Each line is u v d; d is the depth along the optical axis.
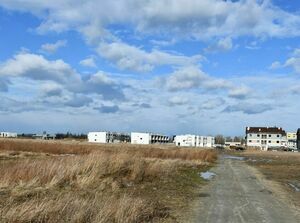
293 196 19.53
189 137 183.50
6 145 58.66
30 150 56.97
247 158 74.00
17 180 17.38
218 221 12.57
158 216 12.77
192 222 12.32
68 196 13.50
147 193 18.28
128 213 11.30
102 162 22.67
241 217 13.36
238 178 29.30
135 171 22.70
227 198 18.06
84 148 59.72
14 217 9.99
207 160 51.72
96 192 16.48
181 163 38.78
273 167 45.56
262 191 21.25
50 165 19.89
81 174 19.72
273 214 14.12
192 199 17.28
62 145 62.19
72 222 10.16
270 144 179.00
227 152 113.25
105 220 10.52
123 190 18.59
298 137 167.88
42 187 16.28
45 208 10.75
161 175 25.20
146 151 50.16
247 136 182.50
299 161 62.03
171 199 16.92
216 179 27.62
